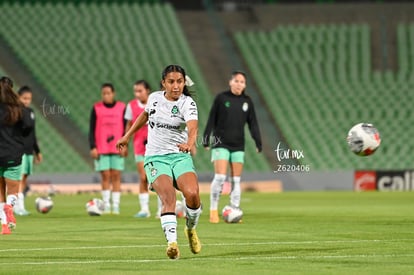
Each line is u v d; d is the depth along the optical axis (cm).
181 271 2742
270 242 3788
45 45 12256
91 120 6241
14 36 12244
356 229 4550
